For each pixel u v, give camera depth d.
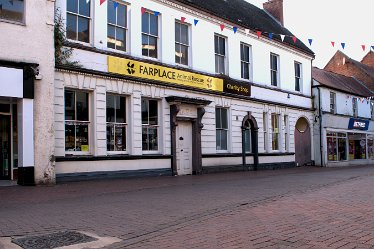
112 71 15.88
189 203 9.72
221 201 10.00
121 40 16.78
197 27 20.25
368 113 36.41
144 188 12.84
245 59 23.64
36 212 8.51
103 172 15.36
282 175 18.75
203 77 20.06
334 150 30.53
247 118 22.94
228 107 21.69
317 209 8.88
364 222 7.48
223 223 7.51
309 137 29.14
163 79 17.94
